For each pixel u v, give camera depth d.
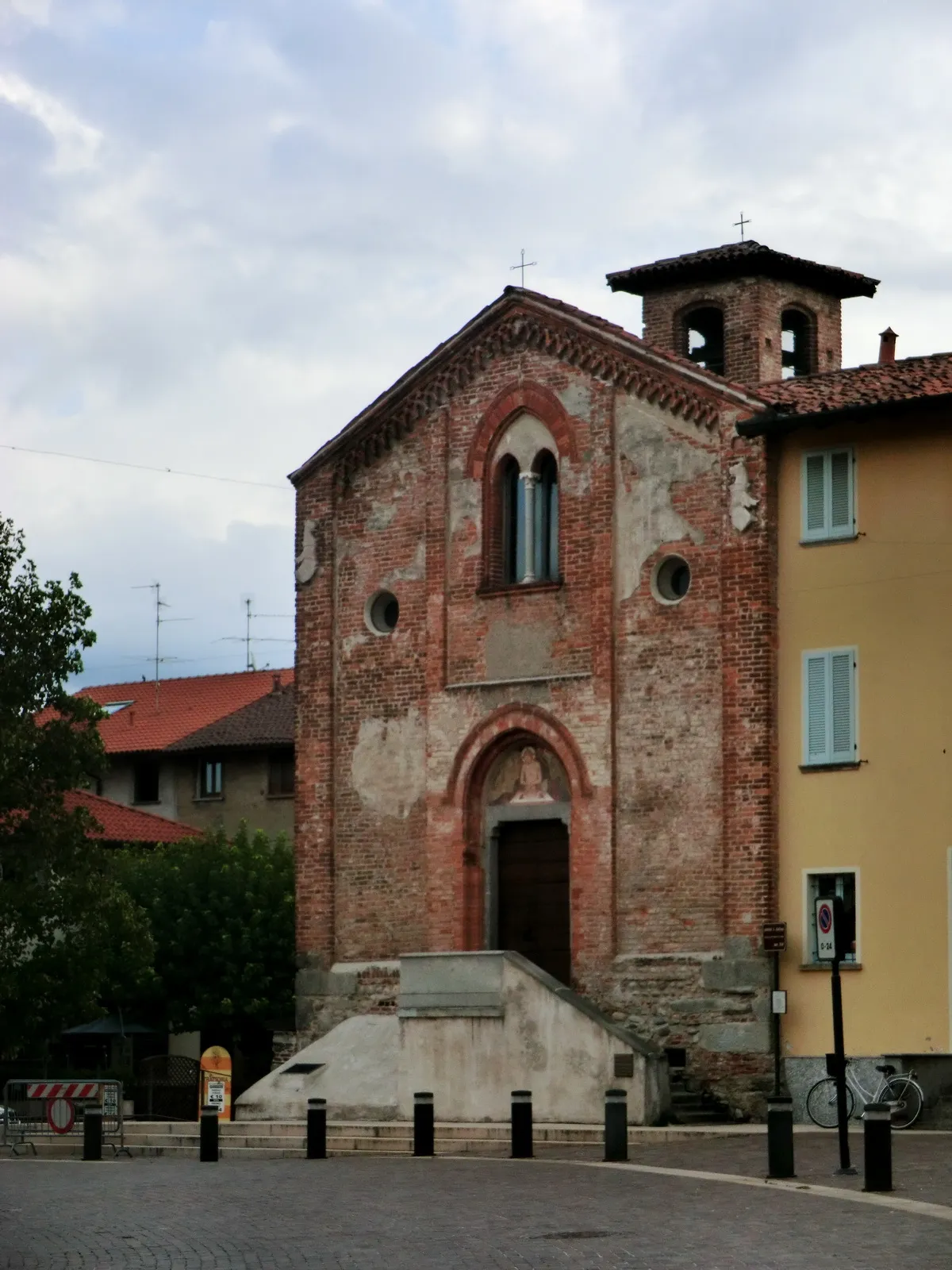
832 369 49.97
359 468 46.44
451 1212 25.52
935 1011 37.88
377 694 45.50
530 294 44.00
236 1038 60.25
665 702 41.62
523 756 43.72
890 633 39.25
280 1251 22.50
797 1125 37.78
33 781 49.41
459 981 39.53
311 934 45.62
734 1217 24.14
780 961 39.66
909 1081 35.44
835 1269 20.08
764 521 40.62
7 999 48.12
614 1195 26.89
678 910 40.97
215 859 61.34
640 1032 41.00
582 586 42.91
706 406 41.59
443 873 43.97
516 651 43.69
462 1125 38.47
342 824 45.59
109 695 83.75
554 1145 36.00
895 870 38.62
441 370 45.34
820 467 40.41
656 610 41.94
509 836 43.94
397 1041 42.31
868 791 39.12
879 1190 26.16
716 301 48.50
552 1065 38.38
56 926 49.28
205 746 72.81
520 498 44.44
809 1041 39.16
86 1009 48.97
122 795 75.81
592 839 42.12
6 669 49.19
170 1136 39.56
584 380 43.38
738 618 40.66
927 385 39.69
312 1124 35.31
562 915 43.06
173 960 60.28
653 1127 37.03
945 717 38.47
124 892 50.78
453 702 44.28
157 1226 25.03
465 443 44.97
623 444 42.75
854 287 50.03
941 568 38.88
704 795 40.91
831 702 39.72
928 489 39.19
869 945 38.75
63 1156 39.12
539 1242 22.56
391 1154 36.34
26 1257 22.52
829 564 40.09
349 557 46.31
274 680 76.69
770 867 39.88
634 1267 20.58
